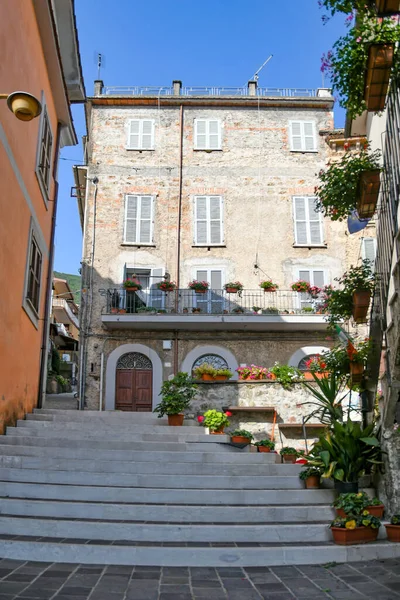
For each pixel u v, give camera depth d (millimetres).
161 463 7504
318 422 12453
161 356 17016
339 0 5512
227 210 18328
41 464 7387
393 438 7039
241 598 4414
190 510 6289
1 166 8312
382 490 7133
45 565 5160
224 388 12859
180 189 18391
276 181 18594
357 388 8555
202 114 19141
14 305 9398
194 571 5211
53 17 10898
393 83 6055
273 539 5977
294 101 19078
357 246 18016
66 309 36281
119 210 18141
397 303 6188
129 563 5344
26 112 5480
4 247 8625
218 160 18734
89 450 7832
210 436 9062
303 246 18031
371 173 6598
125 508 6215
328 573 5219
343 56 5621
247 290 17703
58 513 6172
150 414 10680
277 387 12836
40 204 11648
